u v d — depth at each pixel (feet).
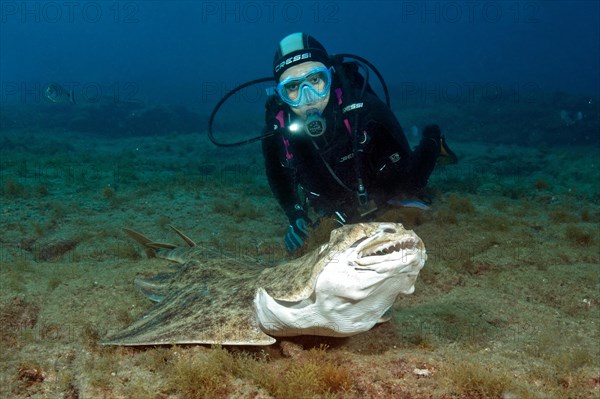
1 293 12.69
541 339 10.21
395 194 18.31
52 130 80.38
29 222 21.04
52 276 14.20
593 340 10.46
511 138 73.92
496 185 31.63
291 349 8.86
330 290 7.50
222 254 14.82
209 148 64.39
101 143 70.44
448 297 13.11
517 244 17.13
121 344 9.07
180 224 22.03
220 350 8.63
